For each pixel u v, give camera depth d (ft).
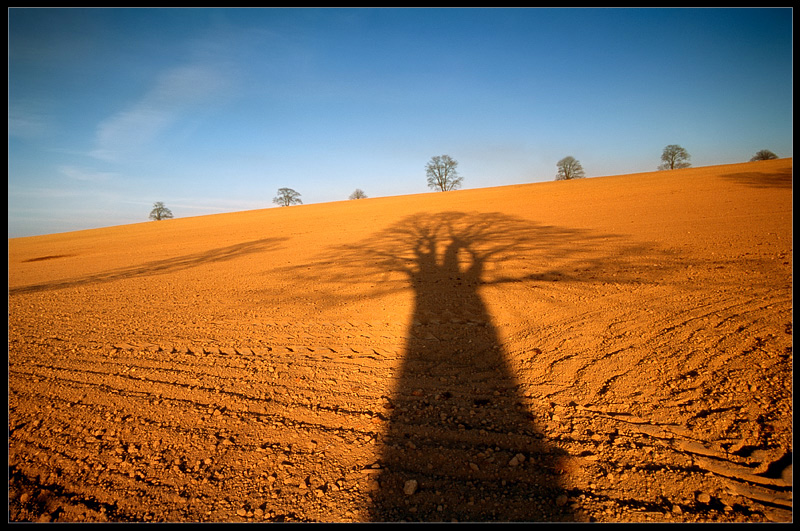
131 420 9.59
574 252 30.12
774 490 6.17
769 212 42.01
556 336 13.21
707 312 13.87
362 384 10.87
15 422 9.71
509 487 6.77
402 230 61.46
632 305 15.61
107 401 10.62
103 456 8.23
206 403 10.25
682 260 23.44
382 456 7.73
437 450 7.82
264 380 11.44
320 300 20.97
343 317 17.39
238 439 8.58
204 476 7.44
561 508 6.24
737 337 11.52
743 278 17.93
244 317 18.38
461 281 23.26
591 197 88.53
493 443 7.96
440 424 8.71
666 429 7.85
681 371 10.00
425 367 11.76
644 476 6.69
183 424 9.30
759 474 6.52
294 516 6.38
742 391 8.81
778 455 6.84
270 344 14.46
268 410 9.75
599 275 21.61
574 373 10.51
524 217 63.26
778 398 8.39
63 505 6.90
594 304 16.29
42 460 8.19
